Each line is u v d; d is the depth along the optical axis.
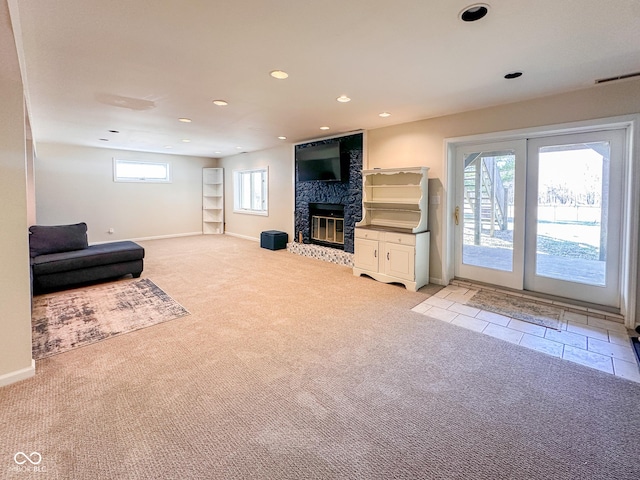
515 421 1.77
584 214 3.44
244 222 8.52
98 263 4.25
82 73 2.78
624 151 3.14
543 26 2.01
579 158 3.43
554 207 3.63
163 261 5.79
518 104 3.54
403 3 1.76
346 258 5.46
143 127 5.00
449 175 4.24
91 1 1.73
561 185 3.56
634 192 2.94
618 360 2.43
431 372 2.26
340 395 2.00
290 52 2.38
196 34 2.11
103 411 1.82
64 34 2.10
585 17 1.90
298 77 2.88
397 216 4.84
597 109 3.07
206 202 9.30
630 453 1.55
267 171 7.53
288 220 7.06
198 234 9.19
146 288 4.18
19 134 2.07
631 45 2.26
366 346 2.63
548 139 3.61
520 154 3.79
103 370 2.25
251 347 2.60
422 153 4.45
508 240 3.97
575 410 1.87
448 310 3.44
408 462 1.50
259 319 3.18
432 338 2.78
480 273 4.25
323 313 3.34
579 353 2.53
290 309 3.45
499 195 4.00
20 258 2.10
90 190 7.26
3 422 1.72
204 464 1.47
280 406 1.89
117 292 4.00
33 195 5.20
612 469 1.46
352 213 5.50
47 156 6.68
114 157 7.56
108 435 1.64
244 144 6.82
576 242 3.51
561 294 3.65
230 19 1.93
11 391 1.99
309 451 1.56
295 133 5.53
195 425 1.72
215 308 3.47
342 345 2.64
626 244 3.07
